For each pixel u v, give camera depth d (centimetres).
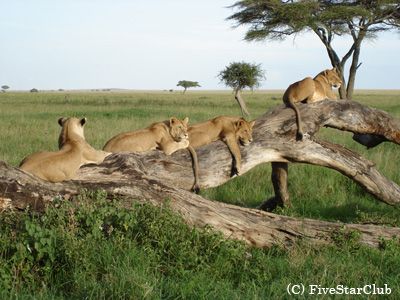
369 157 1155
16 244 420
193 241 494
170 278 435
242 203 870
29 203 485
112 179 539
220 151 718
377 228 575
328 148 740
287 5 2984
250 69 3662
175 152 717
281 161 755
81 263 430
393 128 796
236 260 493
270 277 461
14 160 1008
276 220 566
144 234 485
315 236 561
